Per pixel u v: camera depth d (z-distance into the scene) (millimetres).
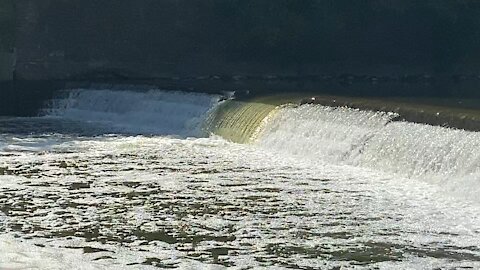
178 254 14375
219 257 14156
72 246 14961
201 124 29875
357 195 18469
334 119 24094
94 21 41312
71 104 37312
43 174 21344
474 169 18578
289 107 26234
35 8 40125
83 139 28156
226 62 43469
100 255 14430
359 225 15945
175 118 31531
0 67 39438
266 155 24250
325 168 21891
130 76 42062
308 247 14602
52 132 30234
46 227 16172
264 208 17391
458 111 21234
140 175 21109
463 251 14258
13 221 16609
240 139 27156
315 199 18141
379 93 34656
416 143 20672
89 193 19016
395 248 14461
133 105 34188
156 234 15594
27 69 40031
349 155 22578
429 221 16141
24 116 37688
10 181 20422
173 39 42656
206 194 18797
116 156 24219
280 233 15492
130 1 41844
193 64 43031
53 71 40562
